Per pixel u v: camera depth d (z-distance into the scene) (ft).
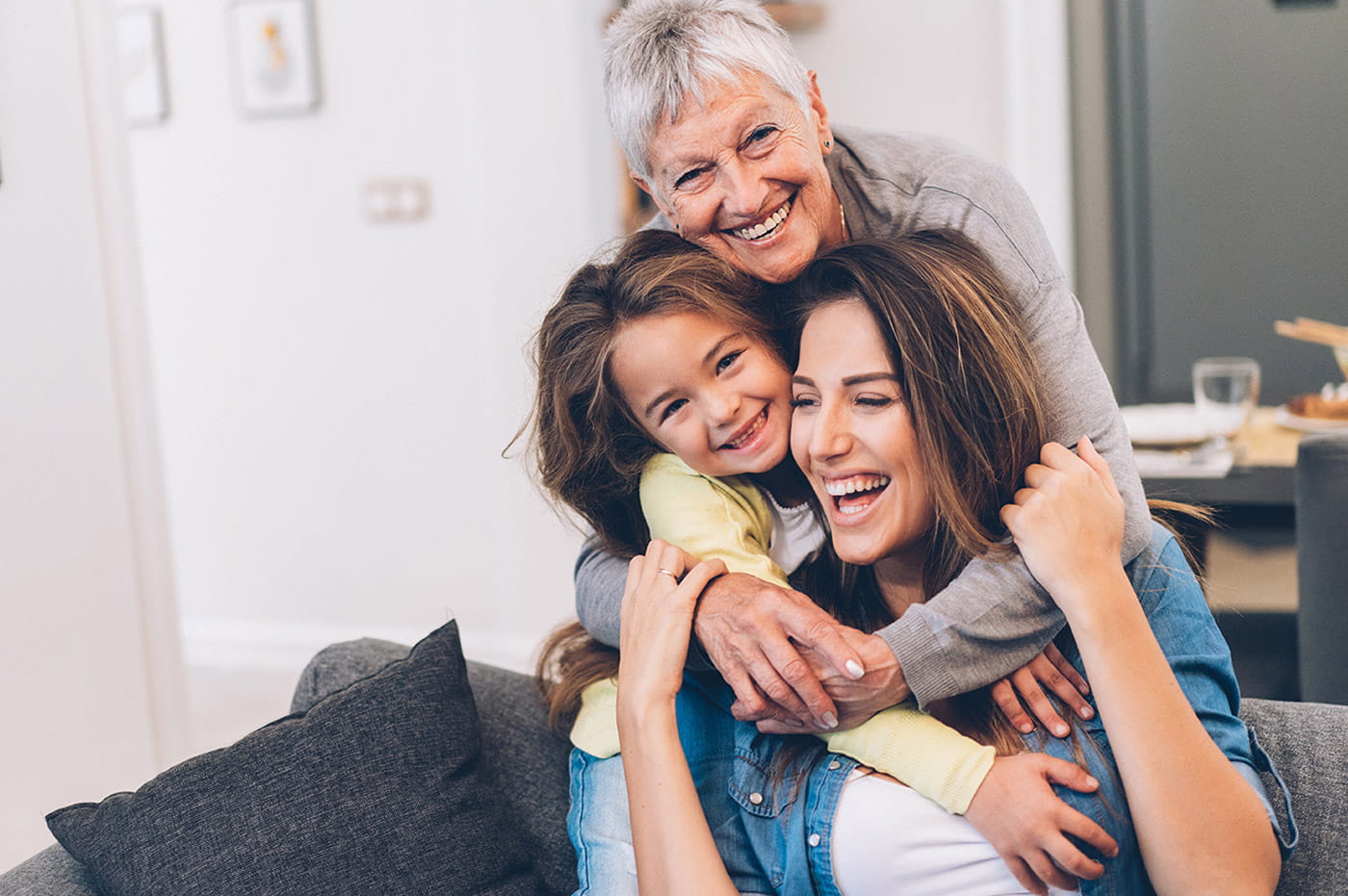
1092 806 4.17
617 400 4.93
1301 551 6.49
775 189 4.56
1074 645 4.67
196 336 13.26
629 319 4.71
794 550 5.06
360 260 12.60
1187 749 4.07
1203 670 4.47
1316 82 11.98
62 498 7.87
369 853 4.54
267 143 12.66
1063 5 11.81
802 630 4.22
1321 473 6.30
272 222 12.80
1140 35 12.23
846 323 4.42
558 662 5.43
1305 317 12.35
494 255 12.07
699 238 4.77
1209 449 8.18
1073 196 12.42
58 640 7.83
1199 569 5.38
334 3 12.23
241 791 4.56
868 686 4.21
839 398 4.43
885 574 4.90
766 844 4.58
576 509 5.29
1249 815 4.07
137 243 8.48
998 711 4.44
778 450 4.80
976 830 4.20
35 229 7.68
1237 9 12.03
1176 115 12.32
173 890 4.37
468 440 12.58
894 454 4.38
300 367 13.00
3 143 7.46
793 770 4.55
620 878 4.64
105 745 8.18
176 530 13.71
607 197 11.78
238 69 12.55
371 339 12.71
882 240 4.60
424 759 4.78
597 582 5.21
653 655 4.44
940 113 12.28
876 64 12.34
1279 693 7.23
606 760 5.00
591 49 11.54
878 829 4.27
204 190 12.94
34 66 7.68
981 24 12.05
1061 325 4.75
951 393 4.31
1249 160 12.24
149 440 8.54
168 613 8.71
